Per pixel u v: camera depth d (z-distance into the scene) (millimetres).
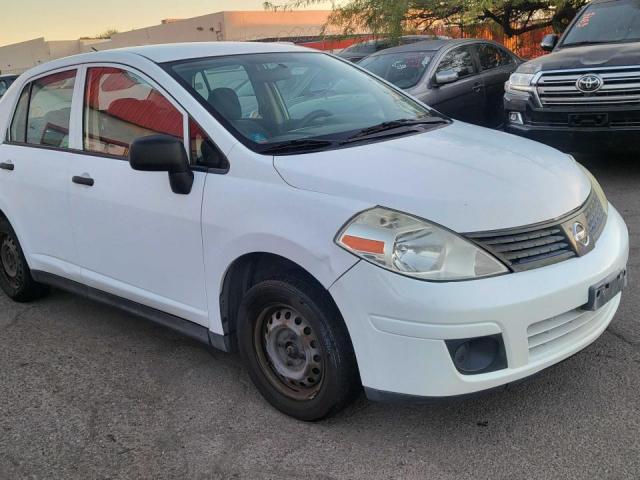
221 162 3344
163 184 3533
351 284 2744
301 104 3859
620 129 6766
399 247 2688
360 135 3568
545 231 2891
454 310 2600
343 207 2838
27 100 4734
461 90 9258
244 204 3135
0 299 5312
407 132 3715
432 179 2949
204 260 3367
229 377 3748
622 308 4133
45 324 4727
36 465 3049
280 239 2949
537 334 2805
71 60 4383
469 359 2727
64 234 4277
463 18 14398
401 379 2717
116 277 3988
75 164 4113
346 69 4449
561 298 2789
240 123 3471
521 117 7473
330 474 2826
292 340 3148
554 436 2953
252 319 3256
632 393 3227
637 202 6355
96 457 3082
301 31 32250
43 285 5074
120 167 3797
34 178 4438
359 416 3223
